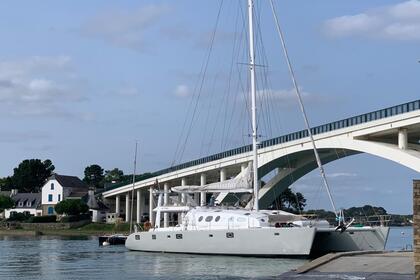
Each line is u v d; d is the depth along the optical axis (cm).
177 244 3434
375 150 3991
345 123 4316
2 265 3262
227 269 2691
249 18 3681
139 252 3741
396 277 1964
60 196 10556
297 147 4797
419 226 1440
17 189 13375
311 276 2056
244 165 5619
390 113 3894
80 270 2927
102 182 15475
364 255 2581
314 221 3175
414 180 1452
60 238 7175
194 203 3719
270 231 3009
